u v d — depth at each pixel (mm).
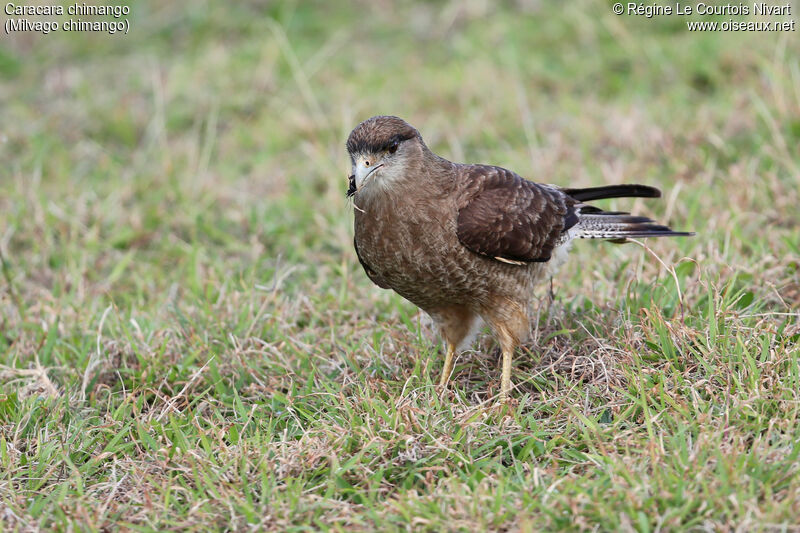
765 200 11984
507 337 9305
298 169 14766
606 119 14984
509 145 14836
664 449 7477
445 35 18828
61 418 9023
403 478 7750
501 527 6902
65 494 7668
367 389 8664
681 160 13391
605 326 9422
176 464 8086
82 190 14359
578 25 17875
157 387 9625
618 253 11188
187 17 20047
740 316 9023
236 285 11570
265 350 9992
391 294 11109
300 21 19484
